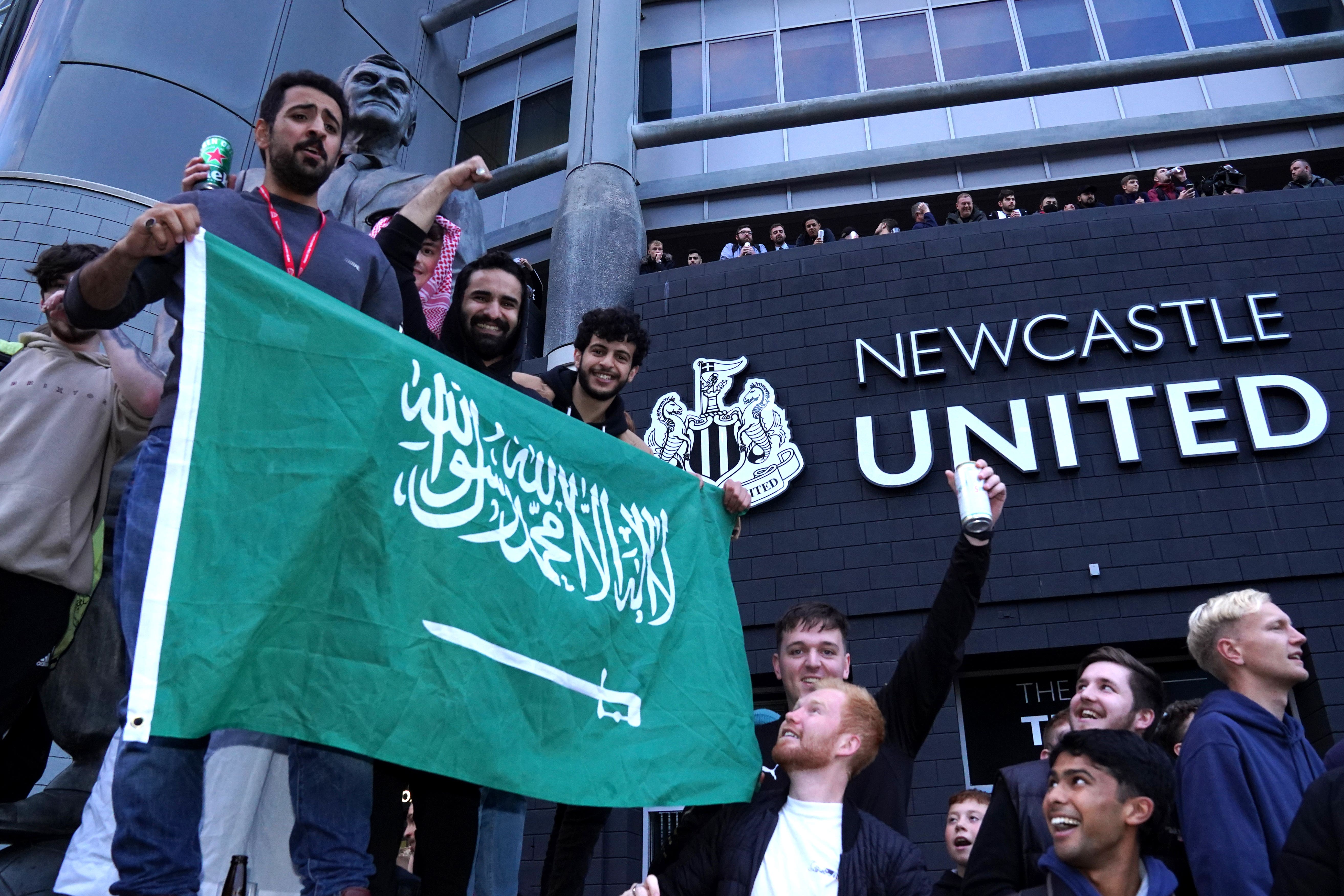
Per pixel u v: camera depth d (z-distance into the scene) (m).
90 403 3.26
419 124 17.19
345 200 7.45
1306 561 10.10
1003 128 14.88
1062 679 10.66
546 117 17.48
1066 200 14.78
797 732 3.22
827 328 12.44
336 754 2.76
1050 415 11.22
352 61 15.73
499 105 18.03
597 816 3.81
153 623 2.07
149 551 2.46
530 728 2.80
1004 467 11.18
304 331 2.56
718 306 13.02
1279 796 2.90
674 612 3.53
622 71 15.50
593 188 14.37
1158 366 11.29
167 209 2.38
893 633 10.81
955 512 11.11
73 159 11.73
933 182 14.91
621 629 3.27
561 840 3.82
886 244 12.72
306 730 2.26
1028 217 12.41
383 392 2.69
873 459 11.52
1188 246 11.80
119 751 2.44
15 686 3.04
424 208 3.49
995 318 11.95
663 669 3.37
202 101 12.88
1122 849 2.71
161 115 12.46
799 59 16.33
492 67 18.50
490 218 16.88
